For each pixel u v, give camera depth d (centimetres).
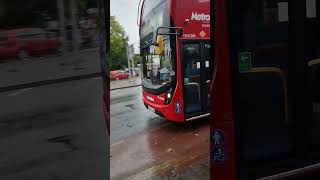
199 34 786
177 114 764
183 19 757
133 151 662
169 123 887
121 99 1562
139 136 776
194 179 503
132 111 1136
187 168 550
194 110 792
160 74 798
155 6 812
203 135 747
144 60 909
